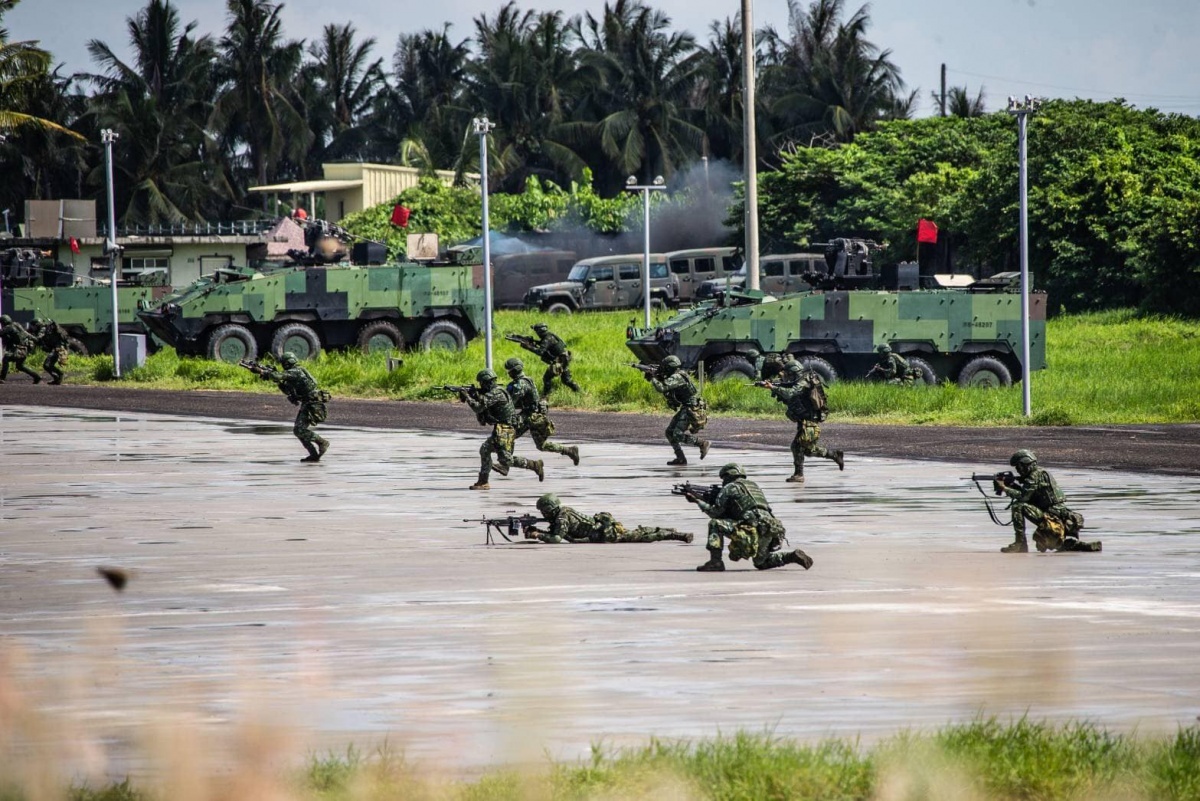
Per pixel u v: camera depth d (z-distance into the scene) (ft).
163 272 573.74
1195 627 114.01
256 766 74.59
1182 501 209.87
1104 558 158.92
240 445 299.79
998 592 134.41
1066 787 69.87
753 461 266.16
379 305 508.12
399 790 69.62
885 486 230.48
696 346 394.11
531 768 73.36
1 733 82.48
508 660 103.40
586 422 337.11
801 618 120.06
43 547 172.35
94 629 118.83
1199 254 600.39
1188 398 341.41
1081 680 94.48
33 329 461.37
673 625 117.39
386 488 232.32
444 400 395.34
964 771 71.26
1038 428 312.50
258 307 495.00
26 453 284.82
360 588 140.77
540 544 174.50
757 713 86.33
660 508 206.08
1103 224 638.94
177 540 178.09
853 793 69.77
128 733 82.53
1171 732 80.02
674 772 71.41
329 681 96.68
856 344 399.24
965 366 405.18
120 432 325.83
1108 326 586.45
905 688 92.68
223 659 105.19
